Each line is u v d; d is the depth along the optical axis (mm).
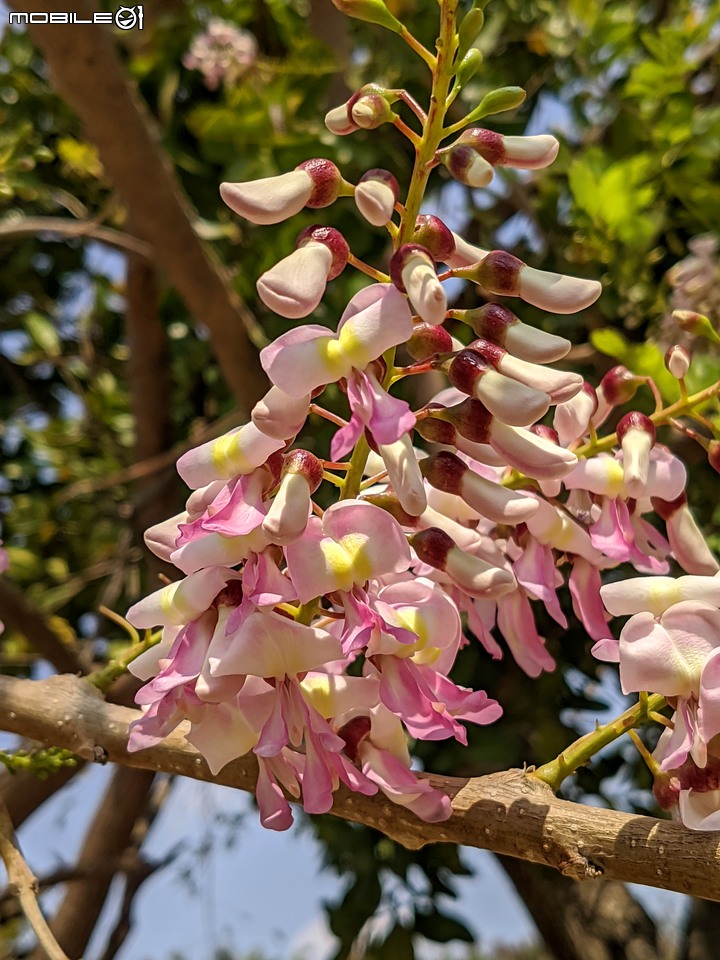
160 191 327
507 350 141
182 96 448
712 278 326
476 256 153
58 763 198
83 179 458
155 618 143
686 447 321
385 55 413
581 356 355
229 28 419
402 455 130
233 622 132
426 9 412
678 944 546
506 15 445
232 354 368
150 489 424
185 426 510
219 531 129
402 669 139
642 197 352
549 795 145
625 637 138
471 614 164
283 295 128
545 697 359
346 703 140
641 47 458
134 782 414
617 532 163
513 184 404
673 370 175
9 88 446
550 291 140
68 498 475
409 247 133
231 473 137
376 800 152
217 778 170
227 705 144
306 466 134
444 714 139
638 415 167
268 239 388
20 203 478
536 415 133
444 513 168
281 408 131
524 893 501
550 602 160
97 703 190
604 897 520
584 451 172
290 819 135
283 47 466
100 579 518
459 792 148
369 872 389
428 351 142
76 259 536
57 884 398
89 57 296
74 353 570
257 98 386
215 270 352
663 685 135
